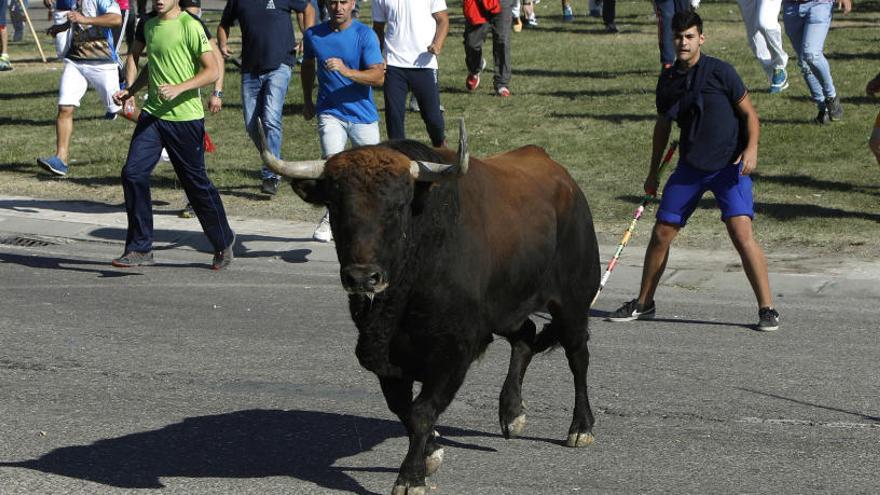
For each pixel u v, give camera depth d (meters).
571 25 63.56
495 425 17.67
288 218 32.91
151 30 26.66
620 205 32.50
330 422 17.72
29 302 25.02
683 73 22.66
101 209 34.31
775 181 33.88
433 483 15.13
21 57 62.97
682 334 22.69
